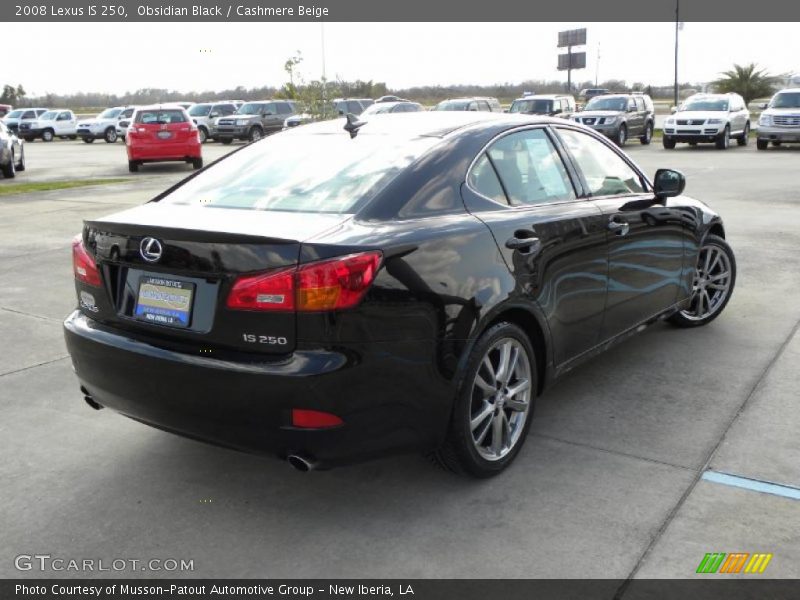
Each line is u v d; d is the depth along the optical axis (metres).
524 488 3.31
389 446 2.98
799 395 4.25
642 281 4.43
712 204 11.35
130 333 3.13
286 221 3.02
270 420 2.80
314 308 2.74
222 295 2.86
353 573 2.77
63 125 40.28
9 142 17.45
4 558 2.89
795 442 3.69
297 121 28.39
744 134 25.12
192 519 3.14
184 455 3.71
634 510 3.11
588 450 3.65
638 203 4.39
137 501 3.29
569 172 4.04
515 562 2.79
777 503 3.14
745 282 6.73
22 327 5.73
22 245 8.83
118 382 3.14
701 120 23.36
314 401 2.75
